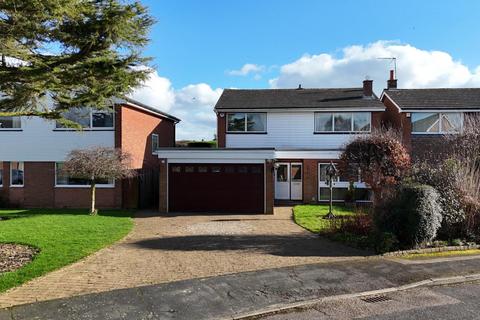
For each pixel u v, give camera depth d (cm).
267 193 1975
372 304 689
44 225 1459
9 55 829
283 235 1335
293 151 2348
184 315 623
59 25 812
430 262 945
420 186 1111
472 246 1112
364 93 2622
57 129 2219
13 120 2248
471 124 2033
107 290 736
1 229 1360
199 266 920
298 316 636
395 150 1501
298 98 2645
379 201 1319
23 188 2255
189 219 1752
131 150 2305
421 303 693
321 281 795
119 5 838
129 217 1784
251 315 631
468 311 654
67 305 656
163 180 2036
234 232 1402
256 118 2523
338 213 1828
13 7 721
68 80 891
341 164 1603
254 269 888
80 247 1080
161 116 2786
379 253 1052
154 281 800
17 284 764
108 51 891
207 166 2027
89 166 1800
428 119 2456
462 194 1190
